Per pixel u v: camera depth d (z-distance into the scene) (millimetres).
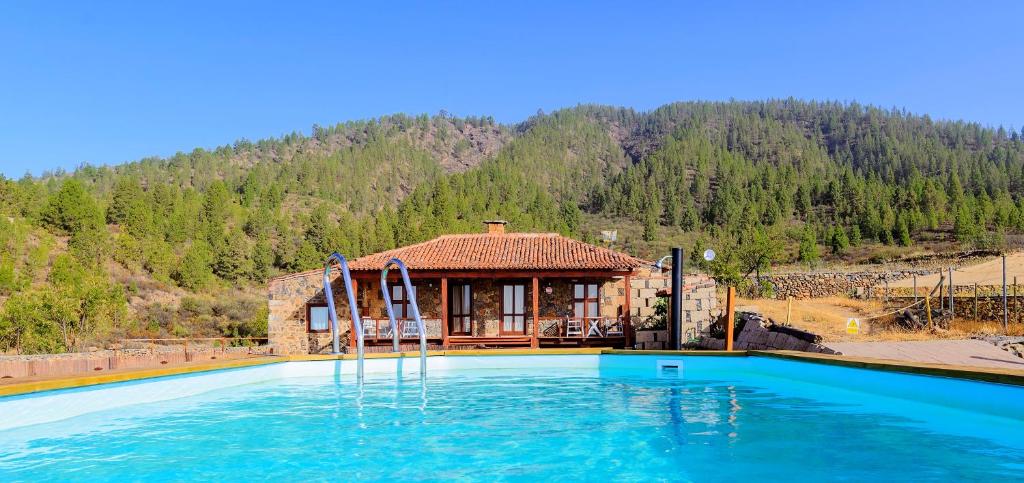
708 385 13750
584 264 22797
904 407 10969
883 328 23109
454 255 24750
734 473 7328
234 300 65375
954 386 10047
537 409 11188
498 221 28797
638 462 7820
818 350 15719
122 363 26047
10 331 33469
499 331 24812
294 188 190375
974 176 171750
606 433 9359
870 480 6977
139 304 58156
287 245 99750
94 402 10406
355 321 14852
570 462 7844
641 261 25281
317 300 25781
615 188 179625
